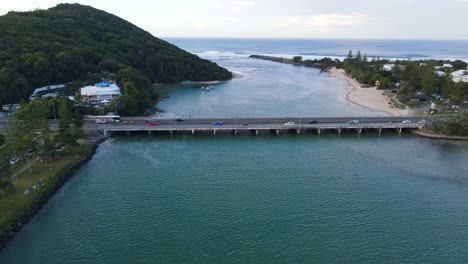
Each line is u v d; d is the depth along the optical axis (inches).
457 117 5802.2
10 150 3814.0
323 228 3006.9
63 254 2637.8
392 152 4931.1
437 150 5029.5
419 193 3668.8
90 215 3159.5
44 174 3791.8
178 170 4168.3
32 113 5221.5
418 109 7293.3
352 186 3804.1
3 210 3051.2
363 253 2699.3
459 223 3129.9
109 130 5482.3
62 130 4522.6
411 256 2679.6
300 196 3555.6
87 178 3919.8
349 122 6013.8
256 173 4114.2
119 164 4338.1
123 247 2726.4
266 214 3206.2
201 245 2758.4
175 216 3154.5
